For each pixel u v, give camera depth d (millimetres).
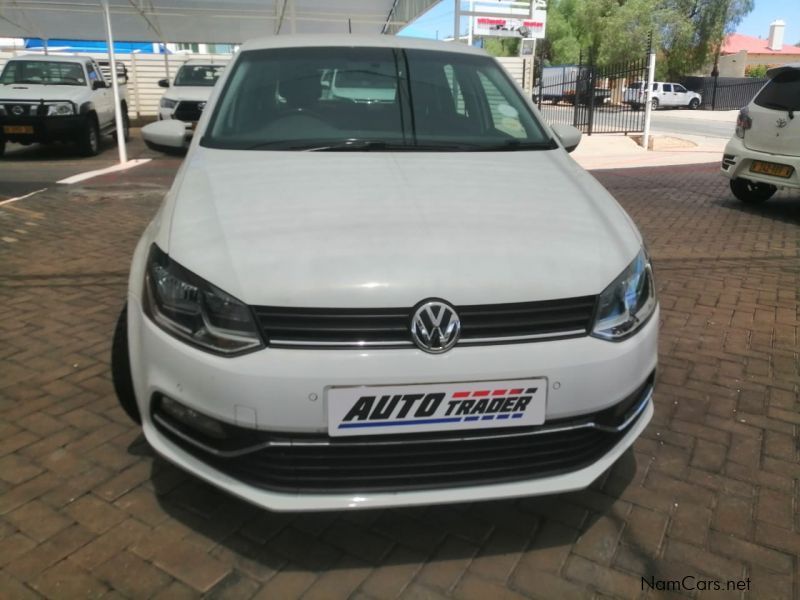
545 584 2178
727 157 8023
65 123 11719
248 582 2162
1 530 2357
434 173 2736
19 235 6430
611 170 11609
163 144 3547
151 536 2352
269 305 1983
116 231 6629
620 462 2852
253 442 2031
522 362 2035
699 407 3326
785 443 3016
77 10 15828
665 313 4609
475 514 2520
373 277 2020
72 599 2068
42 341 3959
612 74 16438
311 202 2402
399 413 2002
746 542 2383
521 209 2436
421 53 3691
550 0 45250
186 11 16469
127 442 2916
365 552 2312
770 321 4480
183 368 2059
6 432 2975
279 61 3523
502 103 3541
